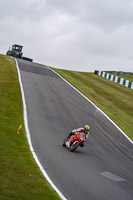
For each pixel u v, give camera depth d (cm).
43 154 1130
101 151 1373
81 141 1249
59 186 870
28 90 2230
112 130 1812
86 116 1961
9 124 1381
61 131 1516
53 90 2492
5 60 3494
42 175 916
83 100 2425
